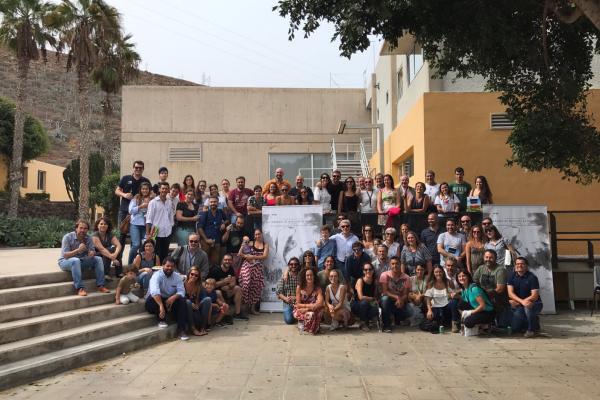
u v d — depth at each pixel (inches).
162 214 367.9
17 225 684.7
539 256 378.9
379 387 208.8
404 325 340.8
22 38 916.0
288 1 249.8
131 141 837.2
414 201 391.5
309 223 386.9
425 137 480.1
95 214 1183.6
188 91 848.3
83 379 223.6
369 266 330.0
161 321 306.8
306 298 327.9
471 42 274.5
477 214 384.8
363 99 865.5
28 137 1219.2
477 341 294.8
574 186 471.2
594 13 197.8
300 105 860.0
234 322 350.9
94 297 308.2
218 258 391.9
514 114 352.2
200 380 220.7
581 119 348.5
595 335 307.6
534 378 219.8
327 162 855.1
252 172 845.8
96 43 897.5
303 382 216.5
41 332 256.2
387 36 267.7
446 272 339.0
